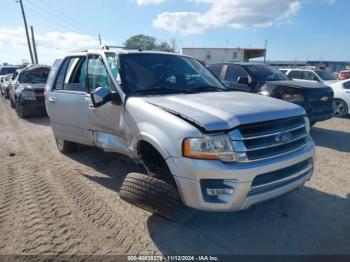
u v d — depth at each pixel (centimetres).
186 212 349
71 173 492
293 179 308
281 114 298
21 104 1041
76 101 456
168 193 284
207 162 265
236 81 795
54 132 541
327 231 321
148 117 316
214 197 272
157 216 349
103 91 365
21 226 334
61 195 410
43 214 359
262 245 298
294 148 308
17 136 792
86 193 415
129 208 371
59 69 523
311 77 1324
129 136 350
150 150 338
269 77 777
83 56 468
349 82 1044
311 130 832
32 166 532
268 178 285
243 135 270
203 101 323
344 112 1034
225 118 273
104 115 397
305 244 299
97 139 430
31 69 1180
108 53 418
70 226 332
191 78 424
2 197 407
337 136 760
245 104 313
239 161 266
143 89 373
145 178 294
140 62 404
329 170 502
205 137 266
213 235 314
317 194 409
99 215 355
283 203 381
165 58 434
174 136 282
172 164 283
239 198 268
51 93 520
